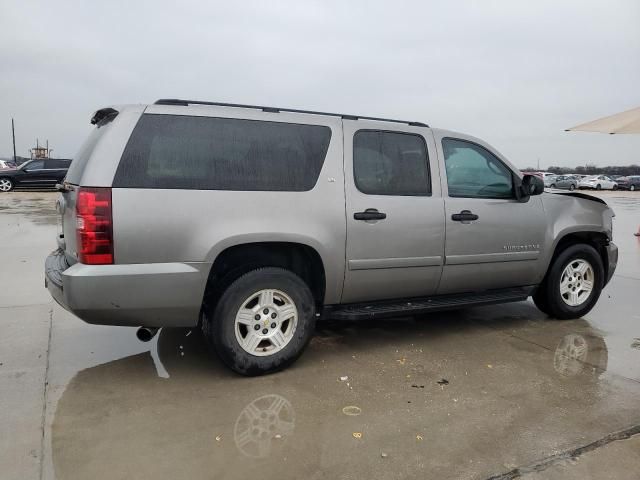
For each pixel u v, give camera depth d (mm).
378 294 4352
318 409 3375
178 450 2863
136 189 3395
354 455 2850
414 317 5551
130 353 4328
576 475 2701
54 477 2609
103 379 3803
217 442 2951
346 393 3623
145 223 3395
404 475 2680
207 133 3688
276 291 3852
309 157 3986
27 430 3055
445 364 4191
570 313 5418
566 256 5266
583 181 48000
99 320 3461
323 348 4531
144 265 3422
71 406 3369
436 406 3441
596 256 5480
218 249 3578
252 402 3461
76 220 3371
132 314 3469
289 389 3678
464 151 4762
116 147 3414
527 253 4980
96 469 2682
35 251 8992
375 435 3061
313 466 2740
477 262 4703
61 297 3535
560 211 5246
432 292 4633
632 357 4406
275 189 3814
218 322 3695
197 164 3604
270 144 3877
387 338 4832
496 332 5055
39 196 22391
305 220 3871
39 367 4016
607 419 3289
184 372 3949
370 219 4121
